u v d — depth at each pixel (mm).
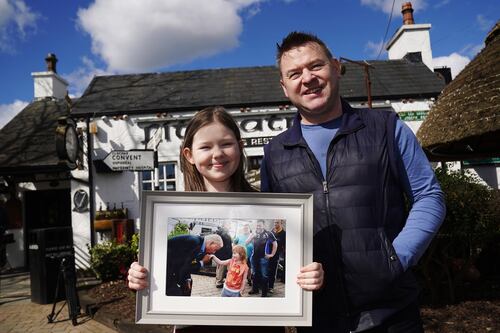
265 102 8016
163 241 1708
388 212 1775
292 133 2016
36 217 9680
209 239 1715
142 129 8117
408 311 1755
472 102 3877
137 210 7930
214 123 1871
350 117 1913
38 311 5727
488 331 3592
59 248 6348
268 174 2072
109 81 9945
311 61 1879
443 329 3697
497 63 3943
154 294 1666
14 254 9438
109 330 4742
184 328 1736
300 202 1725
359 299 1696
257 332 1714
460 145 4684
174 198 1737
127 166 5941
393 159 1809
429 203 1733
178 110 8102
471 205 4203
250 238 1716
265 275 1688
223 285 1679
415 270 4750
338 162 1826
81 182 7977
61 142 6828
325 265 1772
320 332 1772
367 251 1697
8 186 9445
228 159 1874
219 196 1733
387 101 8055
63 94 12539
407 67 9484
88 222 7887
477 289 4914
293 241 1710
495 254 5484
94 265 6789
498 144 4699
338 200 1778
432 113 4441
